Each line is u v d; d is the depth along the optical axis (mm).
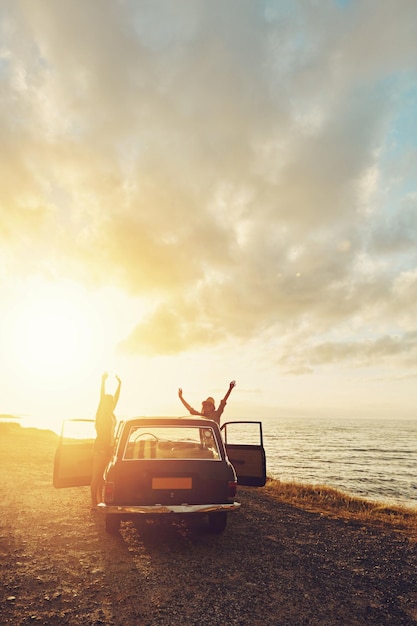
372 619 3633
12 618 3504
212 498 5645
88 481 6977
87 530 6312
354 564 5047
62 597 3951
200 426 6281
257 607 3809
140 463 5641
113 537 5973
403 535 6473
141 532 6289
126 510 5309
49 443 24734
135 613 3643
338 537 6254
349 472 54469
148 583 4320
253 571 4730
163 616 3596
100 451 6852
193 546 5637
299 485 11281
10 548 5422
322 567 4918
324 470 54781
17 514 7250
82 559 5035
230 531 6441
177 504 5516
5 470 12148
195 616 3605
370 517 7703
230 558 5168
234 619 3564
